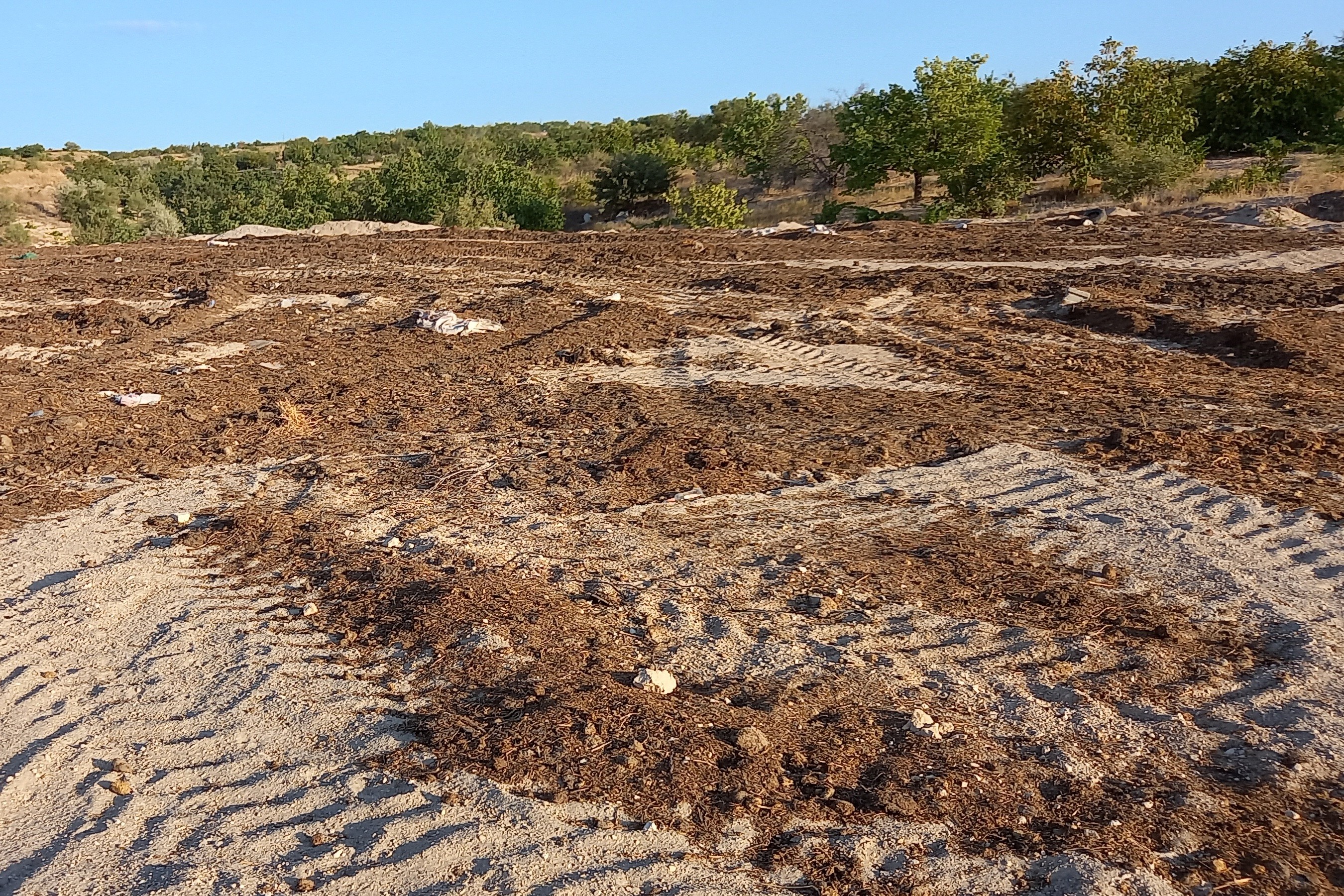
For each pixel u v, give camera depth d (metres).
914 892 3.53
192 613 5.86
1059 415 9.29
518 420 9.64
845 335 12.83
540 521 7.11
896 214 29.67
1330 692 4.68
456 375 11.46
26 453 8.90
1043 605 5.66
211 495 7.81
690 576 6.16
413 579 6.09
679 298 15.83
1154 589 5.79
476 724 4.53
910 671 5.03
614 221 42.66
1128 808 3.94
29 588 6.31
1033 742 4.41
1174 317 12.75
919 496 7.39
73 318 15.05
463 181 38.91
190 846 3.86
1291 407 9.24
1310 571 5.91
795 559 6.36
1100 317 13.20
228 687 5.03
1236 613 5.46
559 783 4.11
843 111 35.84
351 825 3.94
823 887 3.55
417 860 3.69
